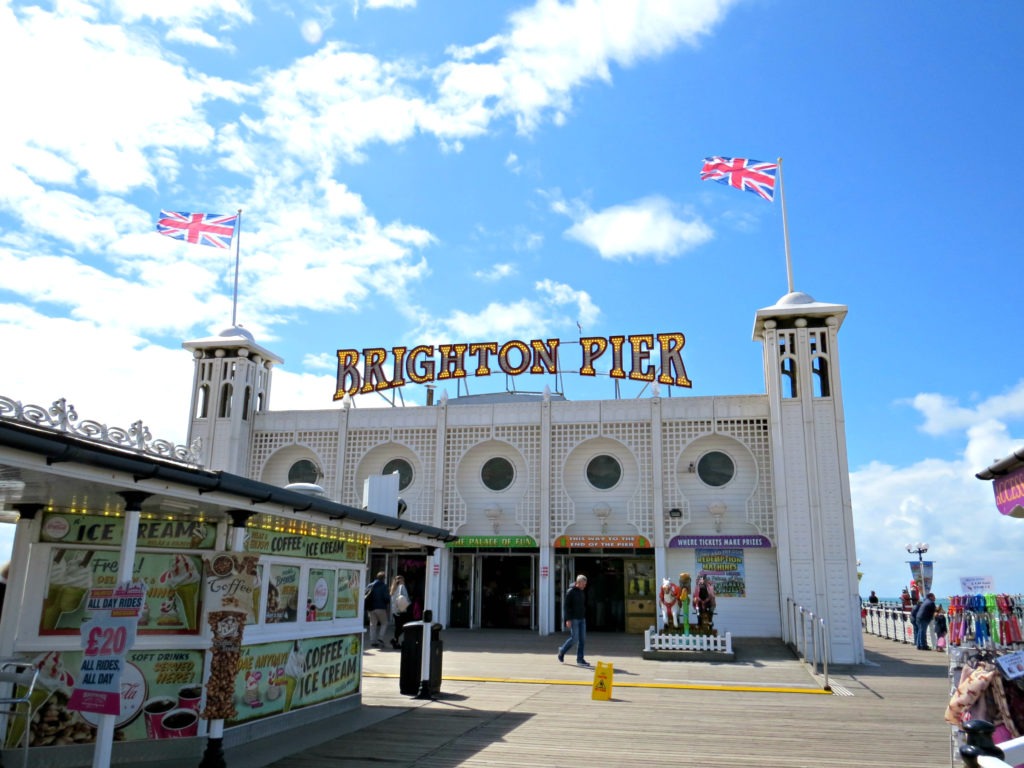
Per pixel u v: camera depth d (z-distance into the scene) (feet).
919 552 94.12
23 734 25.81
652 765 27.43
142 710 27.61
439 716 36.35
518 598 81.87
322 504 30.37
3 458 18.01
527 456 81.05
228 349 85.51
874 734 32.91
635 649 65.16
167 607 28.81
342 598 38.29
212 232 80.48
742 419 76.74
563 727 33.94
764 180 76.48
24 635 26.37
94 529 27.86
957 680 26.50
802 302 73.51
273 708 32.37
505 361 86.58
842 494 68.13
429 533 41.65
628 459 79.97
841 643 64.03
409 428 83.87
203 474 23.76
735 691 44.86
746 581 74.49
